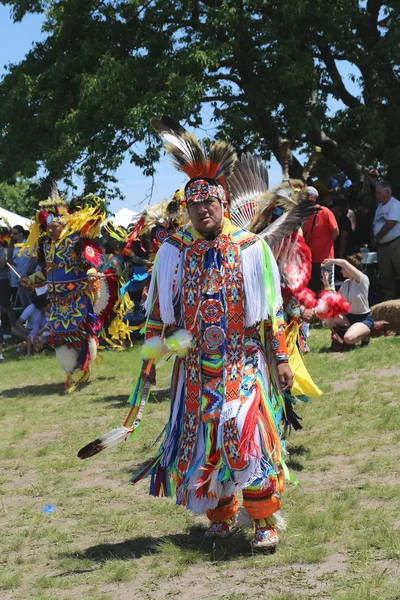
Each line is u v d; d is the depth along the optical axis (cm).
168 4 1694
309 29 1655
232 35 1616
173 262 381
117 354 1191
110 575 357
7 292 1578
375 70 1756
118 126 1590
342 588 318
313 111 1642
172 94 1511
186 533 412
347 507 420
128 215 1755
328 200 1338
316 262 1040
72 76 1719
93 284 871
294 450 543
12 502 489
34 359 1284
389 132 1731
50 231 870
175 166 391
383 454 518
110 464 562
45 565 380
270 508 373
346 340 925
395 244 1266
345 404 665
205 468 366
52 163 1596
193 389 378
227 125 1582
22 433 673
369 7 1733
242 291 374
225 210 387
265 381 381
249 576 345
